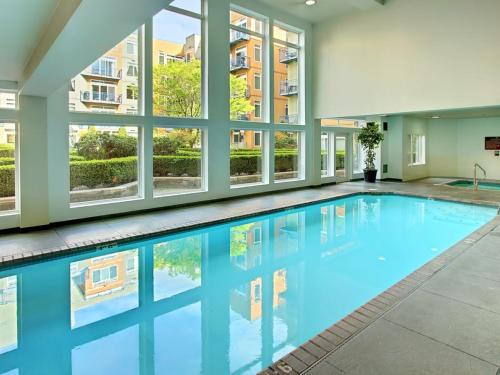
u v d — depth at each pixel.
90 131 6.29
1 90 5.25
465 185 11.59
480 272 3.44
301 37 10.06
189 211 7.00
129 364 2.47
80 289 3.80
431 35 8.03
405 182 11.84
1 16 3.03
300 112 10.28
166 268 4.45
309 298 3.56
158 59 7.02
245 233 6.07
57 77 4.13
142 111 6.81
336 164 11.95
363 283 3.94
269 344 2.71
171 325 3.04
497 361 2.04
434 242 5.49
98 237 5.08
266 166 9.40
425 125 13.48
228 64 8.12
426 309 2.70
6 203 5.48
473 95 7.50
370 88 9.13
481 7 7.32
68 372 2.38
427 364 2.02
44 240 4.91
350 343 2.26
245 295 3.66
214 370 2.39
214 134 7.96
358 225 6.57
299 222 6.80
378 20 8.88
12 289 3.80
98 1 2.17
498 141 12.43
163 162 7.29
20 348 2.67
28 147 5.38
